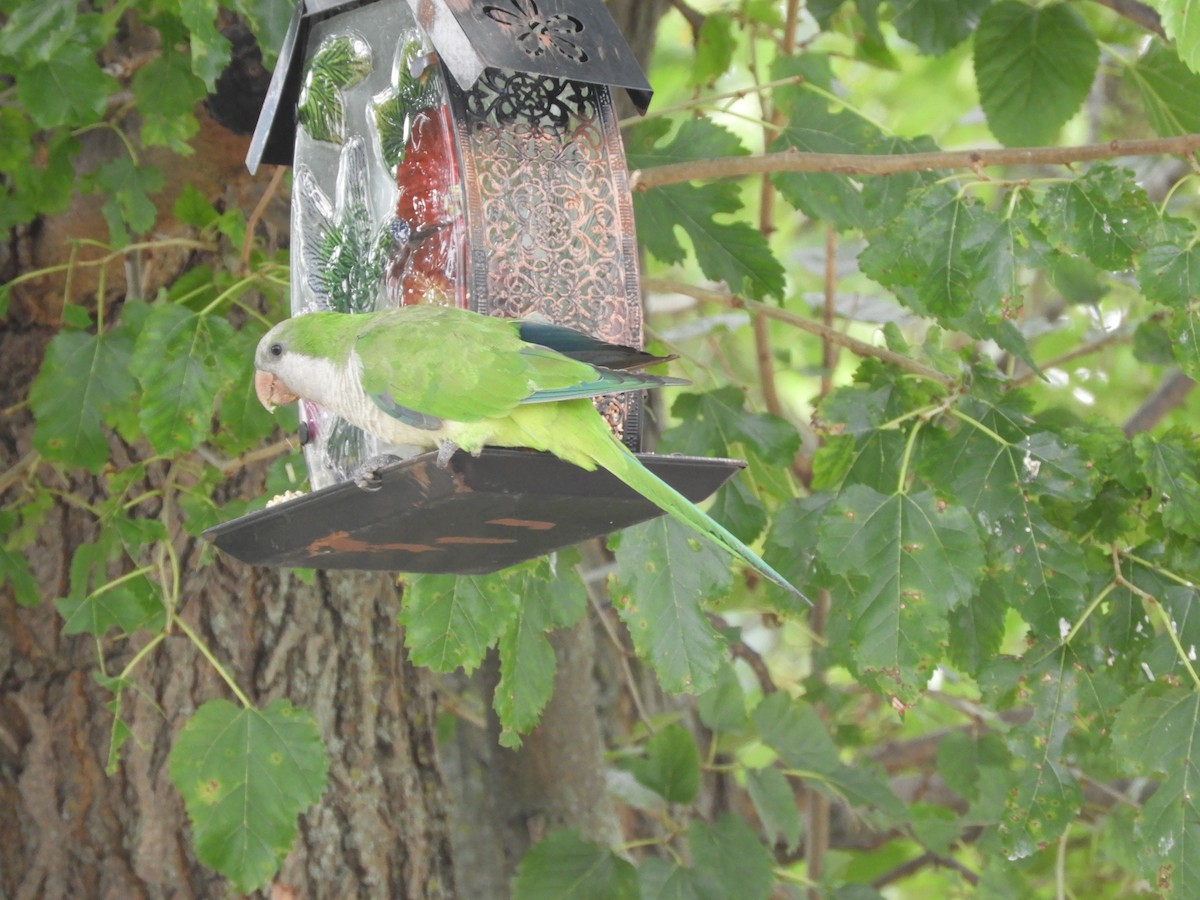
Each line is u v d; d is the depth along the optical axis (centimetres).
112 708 1023
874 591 871
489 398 680
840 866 1342
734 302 1085
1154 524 991
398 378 696
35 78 882
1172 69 1142
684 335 1421
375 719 1120
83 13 998
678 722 1456
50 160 979
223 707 908
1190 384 1505
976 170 939
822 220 1080
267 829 880
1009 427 968
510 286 784
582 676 1270
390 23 811
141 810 1056
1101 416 979
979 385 994
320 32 848
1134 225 889
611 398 805
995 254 906
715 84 1345
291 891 1065
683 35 1664
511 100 794
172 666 1070
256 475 1098
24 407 1083
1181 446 943
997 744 1316
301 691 1093
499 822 1279
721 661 887
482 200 778
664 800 1166
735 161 999
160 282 1086
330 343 736
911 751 1545
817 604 1454
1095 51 1143
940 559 868
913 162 967
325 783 895
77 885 1047
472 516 720
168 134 938
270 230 1115
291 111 898
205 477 995
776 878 1196
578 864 1091
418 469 684
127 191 962
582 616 941
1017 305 899
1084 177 902
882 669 864
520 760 1262
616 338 803
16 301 1088
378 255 819
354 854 1090
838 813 1540
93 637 1062
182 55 941
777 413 1326
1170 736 889
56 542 1080
